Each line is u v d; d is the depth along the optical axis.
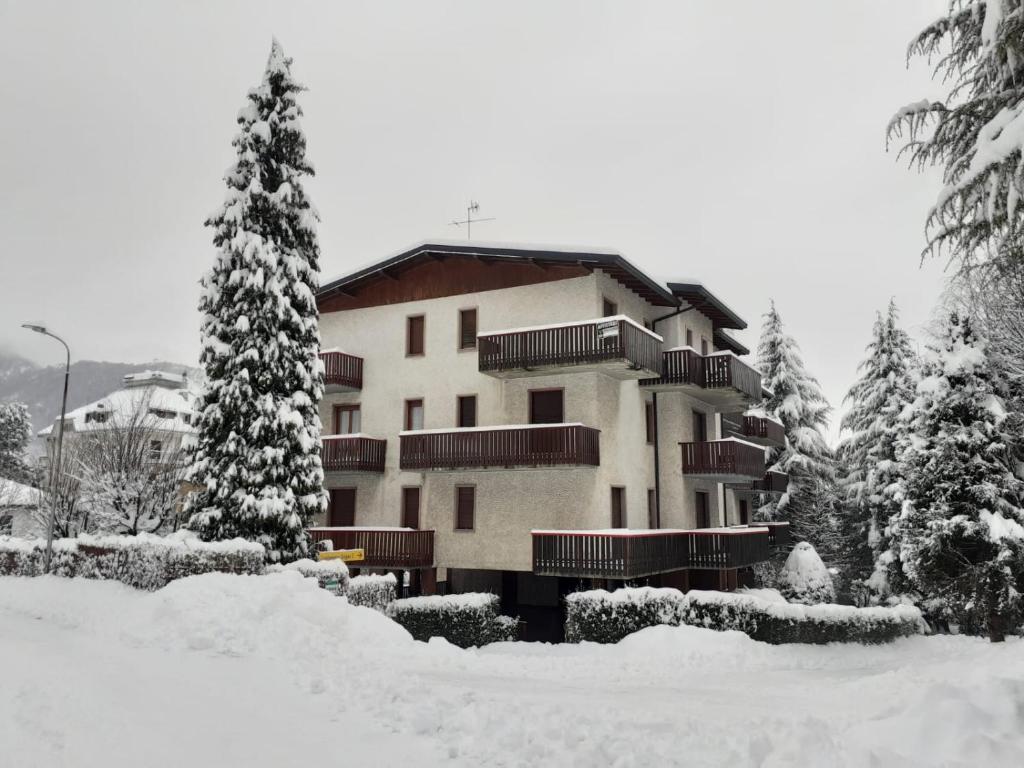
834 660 16.94
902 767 5.34
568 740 6.53
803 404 41.94
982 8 8.81
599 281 24.38
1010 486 21.12
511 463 22.95
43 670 8.65
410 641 14.32
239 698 8.14
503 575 28.36
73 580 18.83
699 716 8.23
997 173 7.84
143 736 6.47
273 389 20.53
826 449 41.56
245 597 13.22
